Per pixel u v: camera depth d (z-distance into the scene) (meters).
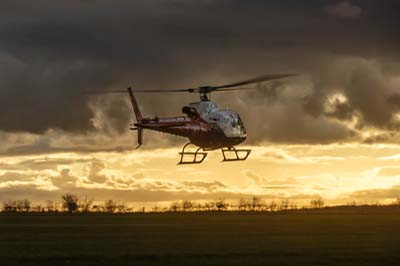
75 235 118.88
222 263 77.25
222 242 101.06
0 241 105.50
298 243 98.50
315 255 83.19
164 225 153.62
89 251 88.69
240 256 82.75
